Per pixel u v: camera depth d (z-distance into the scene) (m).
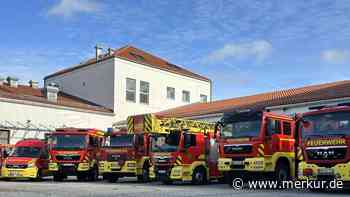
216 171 22.05
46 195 14.67
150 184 21.53
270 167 17.75
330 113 15.57
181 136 21.03
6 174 24.73
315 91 28.00
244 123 18.39
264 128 17.94
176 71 45.09
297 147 16.20
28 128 32.59
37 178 25.75
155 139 21.94
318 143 15.49
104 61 40.38
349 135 14.88
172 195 14.47
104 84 40.12
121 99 39.69
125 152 23.81
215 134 19.27
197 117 33.09
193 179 20.86
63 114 35.06
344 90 25.30
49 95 36.72
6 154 25.50
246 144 18.05
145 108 41.66
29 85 40.75
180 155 20.88
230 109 30.77
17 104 32.16
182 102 45.47
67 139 25.09
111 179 24.36
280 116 18.84
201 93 47.72
